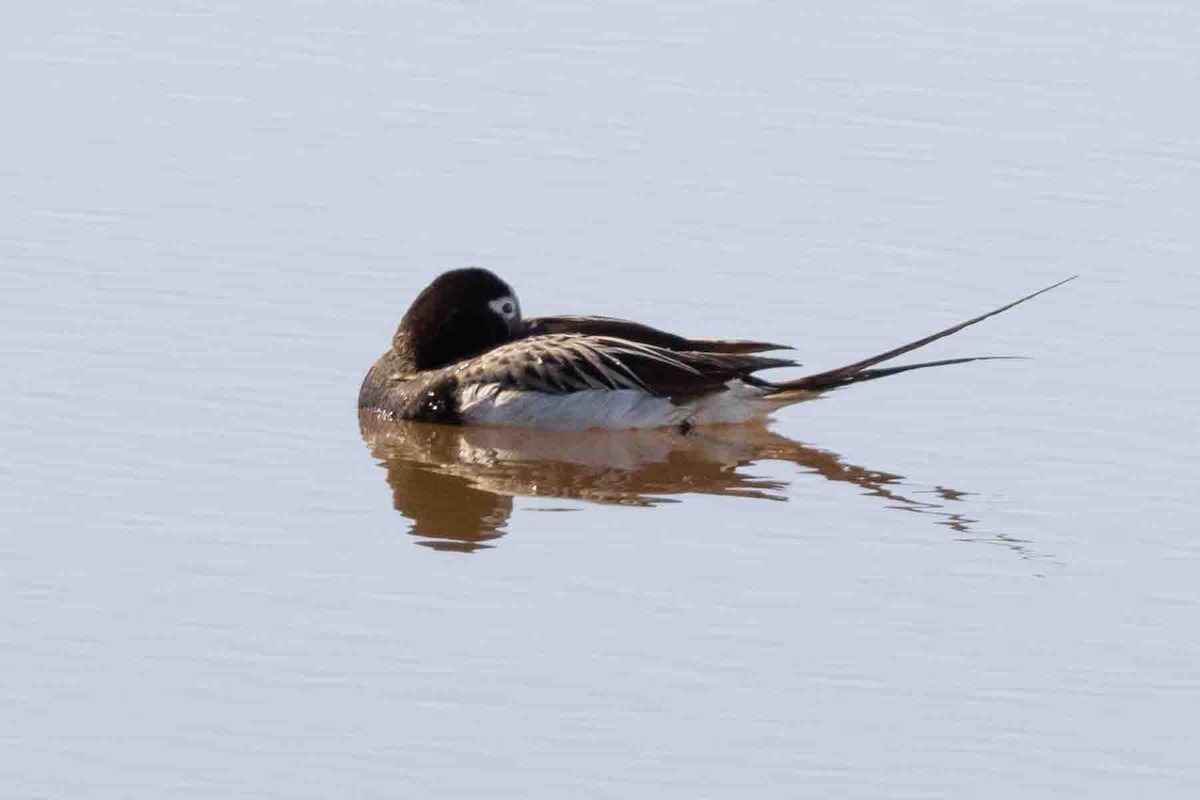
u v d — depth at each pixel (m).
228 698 14.51
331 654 15.23
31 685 14.63
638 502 18.89
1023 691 14.99
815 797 13.44
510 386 21.09
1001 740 14.27
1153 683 15.17
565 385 21.05
